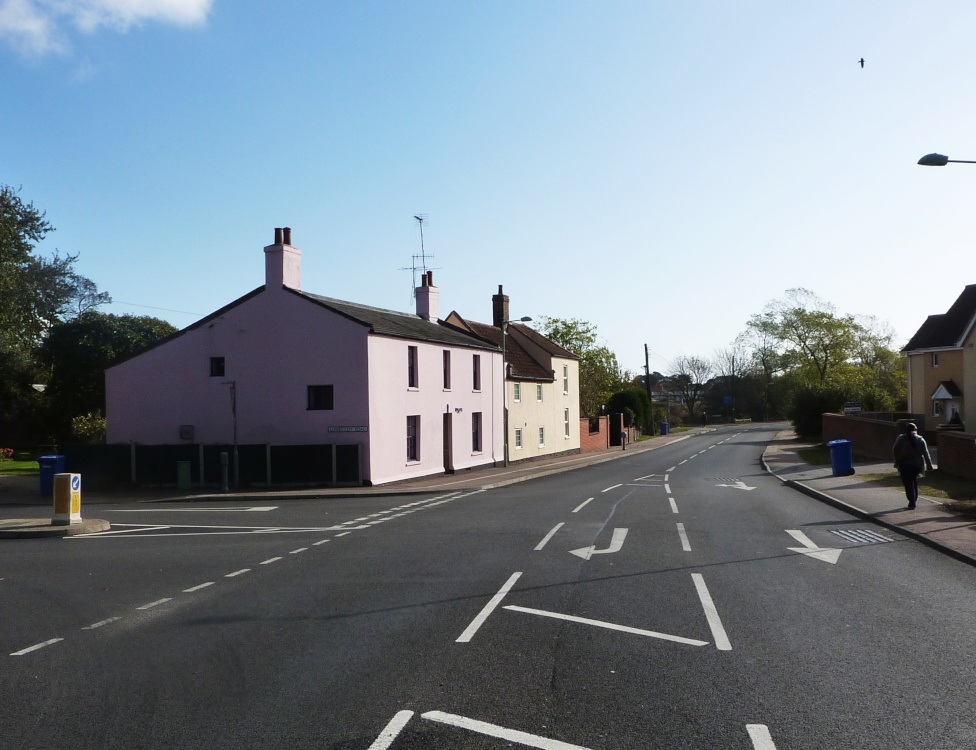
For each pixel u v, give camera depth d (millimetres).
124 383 31250
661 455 49656
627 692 6504
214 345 30438
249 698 6527
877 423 36000
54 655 7969
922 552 13148
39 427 52469
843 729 5711
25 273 52094
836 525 16500
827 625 8578
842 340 73125
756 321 76625
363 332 28672
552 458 48938
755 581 10906
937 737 5570
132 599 10531
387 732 5723
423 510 20969
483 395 39125
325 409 29141
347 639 8258
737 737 5578
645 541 14570
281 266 29797
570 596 10078
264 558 13609
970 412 36156
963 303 46938
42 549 15156
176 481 28578
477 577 11398
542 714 6035
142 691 6781
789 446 52094
